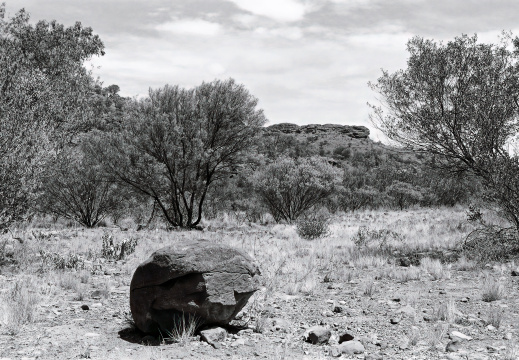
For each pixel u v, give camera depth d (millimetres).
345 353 5852
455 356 5594
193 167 23375
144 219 26609
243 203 31469
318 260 12883
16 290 8164
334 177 28109
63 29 29266
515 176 12484
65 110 22469
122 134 23719
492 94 13945
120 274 10938
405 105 15391
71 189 22578
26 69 13469
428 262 11672
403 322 7211
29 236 15906
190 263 6371
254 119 24516
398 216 27641
